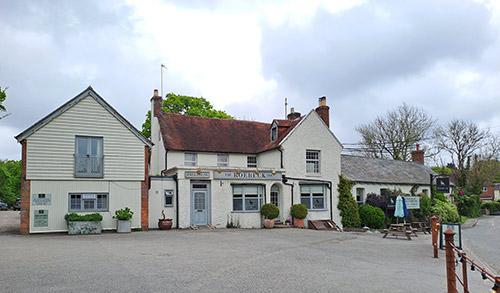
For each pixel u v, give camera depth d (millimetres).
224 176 26531
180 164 28594
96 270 10656
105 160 23234
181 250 14750
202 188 26219
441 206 34438
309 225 28484
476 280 11648
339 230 27953
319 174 30078
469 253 18062
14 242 17125
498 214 62375
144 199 24016
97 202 22922
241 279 9891
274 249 15633
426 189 38031
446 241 8125
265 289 8953
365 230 28406
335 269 11797
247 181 27188
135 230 23562
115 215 23000
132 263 11797
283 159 28703
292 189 28719
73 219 21312
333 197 30453
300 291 8898
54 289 8602
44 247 15320
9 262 11812
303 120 30016
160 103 31453
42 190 21688
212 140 30531
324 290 9062
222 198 26484
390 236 23766
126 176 23672
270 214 26625
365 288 9406
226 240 18500
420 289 9500
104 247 15398
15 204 57969
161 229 24297
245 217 26969
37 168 21609
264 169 27672
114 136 23609
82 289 8625
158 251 14406
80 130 22766
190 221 25500
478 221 44906
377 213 30609
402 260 14305
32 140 21672
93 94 23188
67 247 15344
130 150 23969
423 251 16891
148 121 40250
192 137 30047
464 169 58750
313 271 11305
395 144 53375
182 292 8484
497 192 76188
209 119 32625
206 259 12742
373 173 35750
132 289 8664
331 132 31031
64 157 22281
